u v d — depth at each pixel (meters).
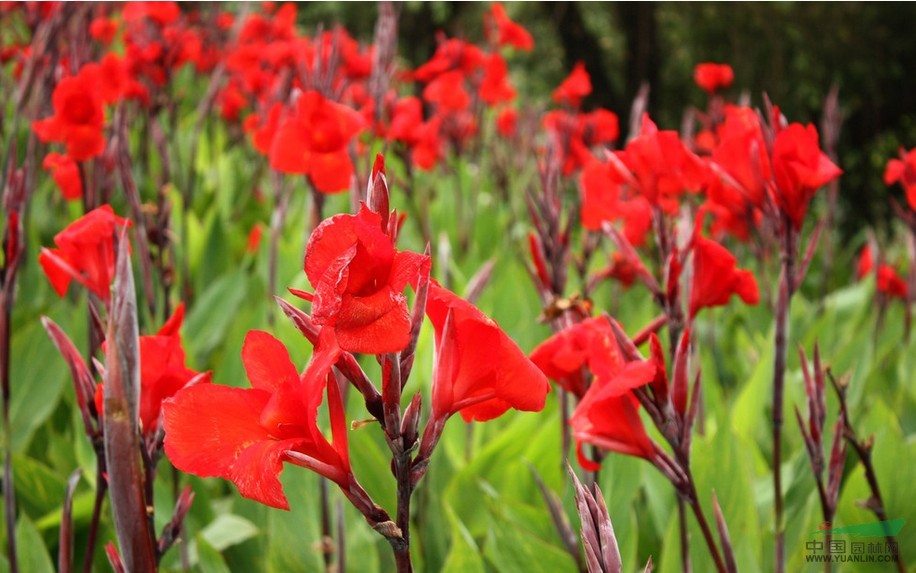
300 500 1.80
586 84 3.54
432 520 1.94
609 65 9.28
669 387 1.24
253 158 4.80
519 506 1.77
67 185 2.32
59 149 3.45
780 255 1.48
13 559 1.57
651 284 1.42
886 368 2.84
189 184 2.93
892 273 3.10
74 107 2.07
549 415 2.18
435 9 7.56
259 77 3.53
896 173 2.36
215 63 4.78
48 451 2.32
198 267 3.05
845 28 7.68
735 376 2.95
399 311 0.89
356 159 2.34
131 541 0.98
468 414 1.03
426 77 3.40
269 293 2.51
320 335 0.94
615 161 1.49
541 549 1.59
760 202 1.47
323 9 7.21
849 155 7.36
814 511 1.75
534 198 1.88
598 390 1.22
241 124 4.79
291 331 2.17
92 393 1.26
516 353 0.99
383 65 2.35
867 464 1.44
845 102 7.76
